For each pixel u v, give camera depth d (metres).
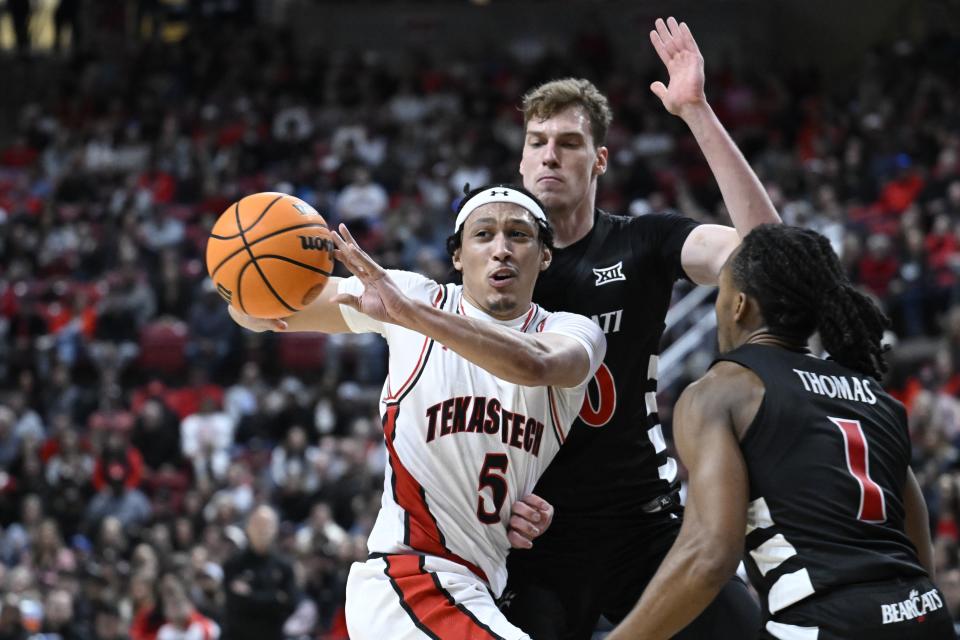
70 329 20.09
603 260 5.40
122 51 28.36
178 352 19.72
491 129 23.61
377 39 29.36
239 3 29.94
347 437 16.81
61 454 16.53
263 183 23.31
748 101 24.89
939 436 13.23
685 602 3.81
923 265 17.77
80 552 14.59
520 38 28.83
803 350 4.29
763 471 4.01
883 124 22.62
